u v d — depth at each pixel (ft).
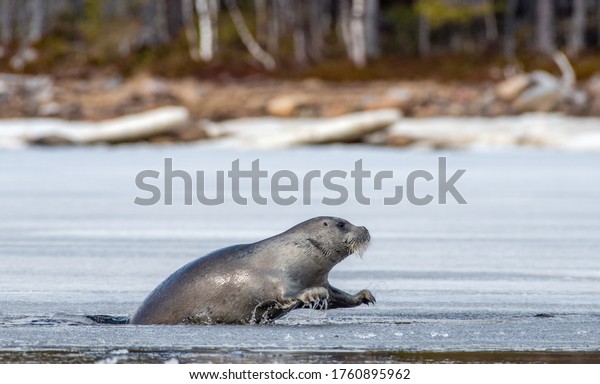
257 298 58.03
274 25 436.35
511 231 108.58
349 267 83.10
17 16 526.16
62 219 119.34
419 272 80.23
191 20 431.84
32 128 301.43
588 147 268.62
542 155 247.29
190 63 391.24
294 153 255.29
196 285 58.65
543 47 454.40
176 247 95.20
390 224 115.96
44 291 70.23
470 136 286.66
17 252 90.79
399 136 281.33
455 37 499.51
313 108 334.44
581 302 66.23
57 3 507.71
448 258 88.22
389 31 494.18
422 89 354.74
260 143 280.31
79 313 61.93
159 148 277.64
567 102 330.75
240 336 53.93
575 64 392.68
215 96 349.20
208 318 58.23
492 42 481.05
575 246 96.32
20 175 189.37
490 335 54.54
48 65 408.26
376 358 48.96
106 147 282.36
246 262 58.95
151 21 478.59
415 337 54.08
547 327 57.00
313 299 56.49
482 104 330.75
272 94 352.28
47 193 154.30
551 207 135.03
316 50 445.78
